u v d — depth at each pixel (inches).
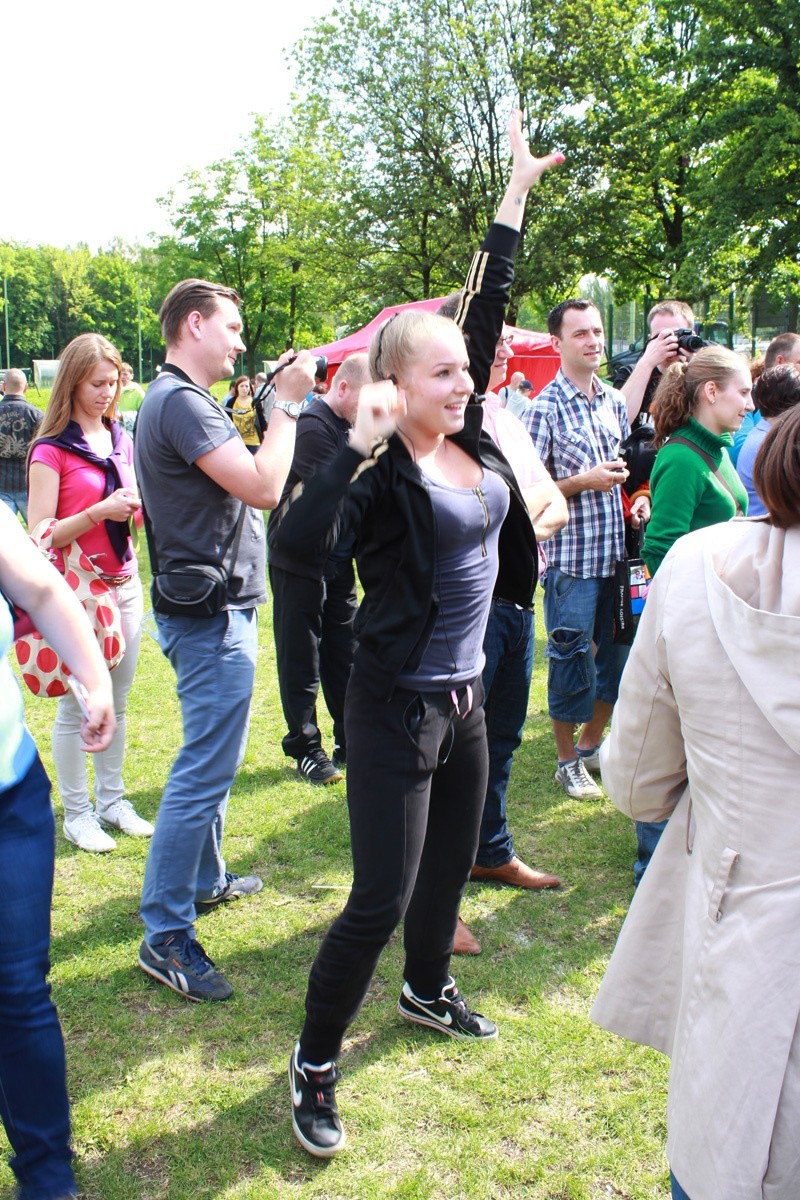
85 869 135.6
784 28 799.7
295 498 73.6
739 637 48.3
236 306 106.3
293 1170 82.1
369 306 1153.4
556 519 108.4
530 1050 97.0
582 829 147.9
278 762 179.6
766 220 831.7
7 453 355.6
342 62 984.3
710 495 122.6
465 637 83.3
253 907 126.0
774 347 178.7
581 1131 86.1
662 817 63.1
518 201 96.5
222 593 103.7
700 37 845.8
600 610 154.4
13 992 68.1
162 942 107.8
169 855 107.0
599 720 166.2
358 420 73.4
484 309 95.4
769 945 48.3
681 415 123.2
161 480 102.8
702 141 826.2
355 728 81.1
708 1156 49.5
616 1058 95.3
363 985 82.5
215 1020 102.3
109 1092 91.4
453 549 80.4
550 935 118.3
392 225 1035.9
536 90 933.8
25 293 3181.6
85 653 74.4
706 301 919.7
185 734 108.6
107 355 133.0
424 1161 82.9
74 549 130.6
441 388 76.9
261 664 249.4
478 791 89.7
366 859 80.1
